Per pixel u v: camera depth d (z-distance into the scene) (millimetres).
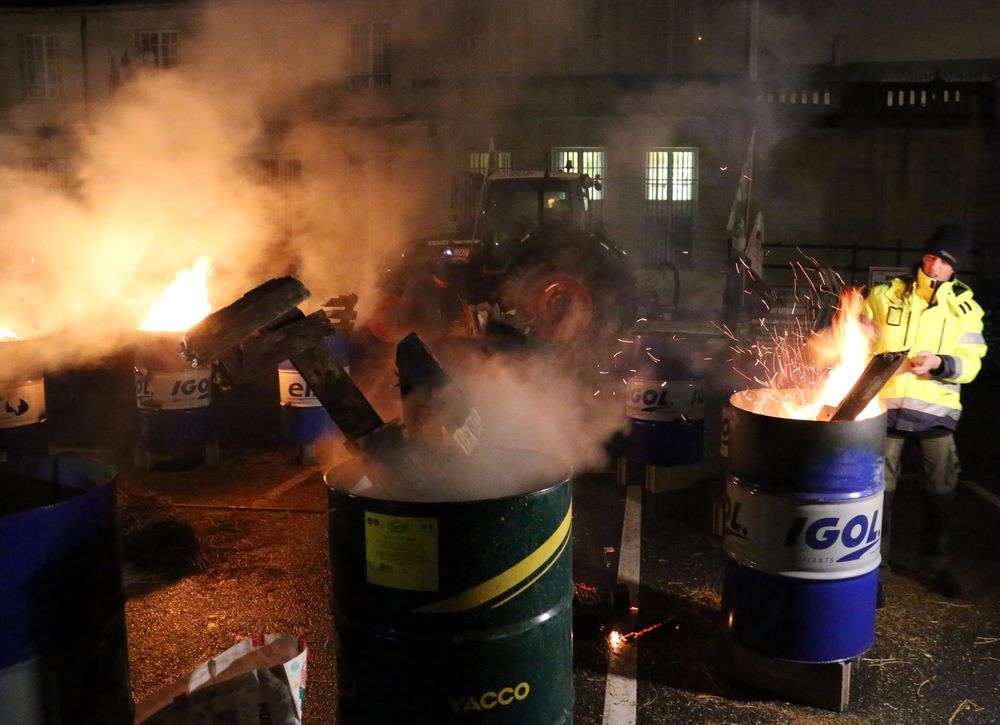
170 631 3895
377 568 2205
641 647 3789
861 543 3154
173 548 4754
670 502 5902
